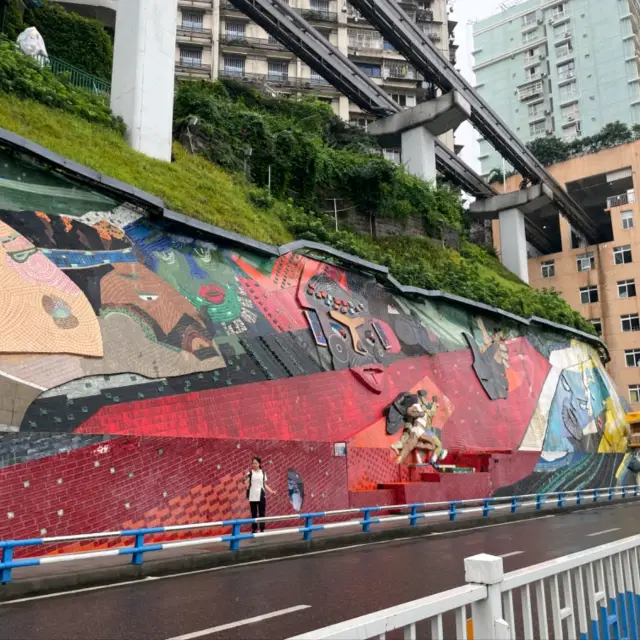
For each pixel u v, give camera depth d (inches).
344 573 400.2
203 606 309.9
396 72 2421.3
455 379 1037.2
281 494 613.6
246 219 885.8
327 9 2425.0
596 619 173.0
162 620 282.7
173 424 583.5
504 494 946.1
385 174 1293.1
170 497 518.9
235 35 2292.1
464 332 1129.4
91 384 540.4
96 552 375.2
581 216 2177.7
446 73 1514.5
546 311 1461.6
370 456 789.9
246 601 319.9
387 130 1563.7
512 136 1771.7
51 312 546.0
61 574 362.3
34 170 620.7
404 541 577.6
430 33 2549.2
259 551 477.4
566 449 1242.0
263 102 1546.5
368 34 2432.3
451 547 522.9
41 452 453.1
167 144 895.7
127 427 543.8
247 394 674.8
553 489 1085.8
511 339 1261.1
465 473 864.3
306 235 946.1
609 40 3046.3
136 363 587.5
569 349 1476.4
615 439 1469.0
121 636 257.0
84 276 598.2
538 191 1866.4
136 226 689.6
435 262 1327.5
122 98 876.0
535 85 3312.0
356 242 1073.5
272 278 823.1
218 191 909.2
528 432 1145.4
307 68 2321.6
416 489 770.8
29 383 495.8
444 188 1621.6
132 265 652.1
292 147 1162.6
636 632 194.1
